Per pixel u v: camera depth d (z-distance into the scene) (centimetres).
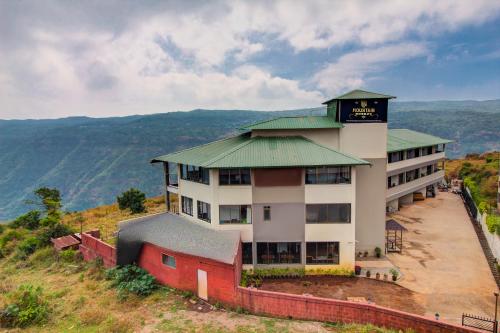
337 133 2803
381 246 2884
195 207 2734
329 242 2545
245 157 2508
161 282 2291
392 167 4047
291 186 2519
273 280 2492
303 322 1777
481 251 3022
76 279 2522
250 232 2548
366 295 2230
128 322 1769
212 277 2008
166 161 2959
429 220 4031
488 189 4375
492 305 2098
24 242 3431
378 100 2766
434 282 2417
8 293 2097
